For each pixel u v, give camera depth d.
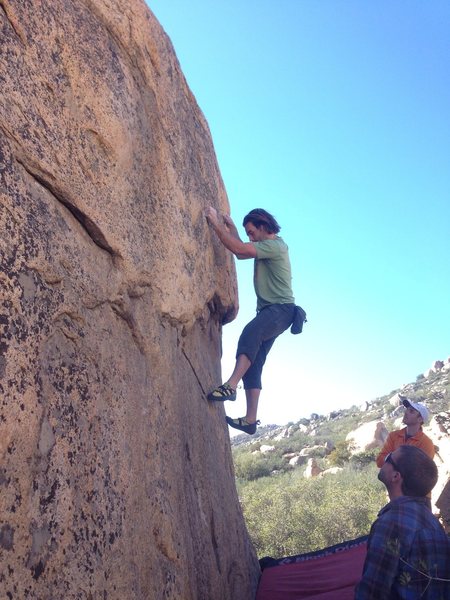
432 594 2.51
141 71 3.44
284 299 4.83
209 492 3.77
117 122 2.96
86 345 2.41
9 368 1.88
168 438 3.16
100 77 2.89
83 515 2.14
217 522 3.79
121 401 2.62
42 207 2.27
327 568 4.51
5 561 1.72
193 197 4.16
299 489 18.14
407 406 5.43
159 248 3.36
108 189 2.81
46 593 1.86
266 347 4.93
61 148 2.46
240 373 4.45
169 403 3.28
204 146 4.67
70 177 2.48
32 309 2.05
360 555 4.61
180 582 2.87
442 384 54.34
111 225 2.77
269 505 15.53
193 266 3.99
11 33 2.27
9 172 2.09
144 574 2.52
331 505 14.20
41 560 1.87
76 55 2.71
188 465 3.47
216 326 5.09
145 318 3.10
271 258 4.81
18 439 1.87
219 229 4.45
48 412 2.05
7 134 2.12
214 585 3.41
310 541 12.81
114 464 2.44
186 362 3.87
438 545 2.59
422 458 2.79
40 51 2.44
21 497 1.84
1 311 1.88
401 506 2.71
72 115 2.60
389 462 2.84
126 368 2.77
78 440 2.20
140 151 3.26
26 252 2.07
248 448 42.94
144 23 3.54
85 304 2.47
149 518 2.70
